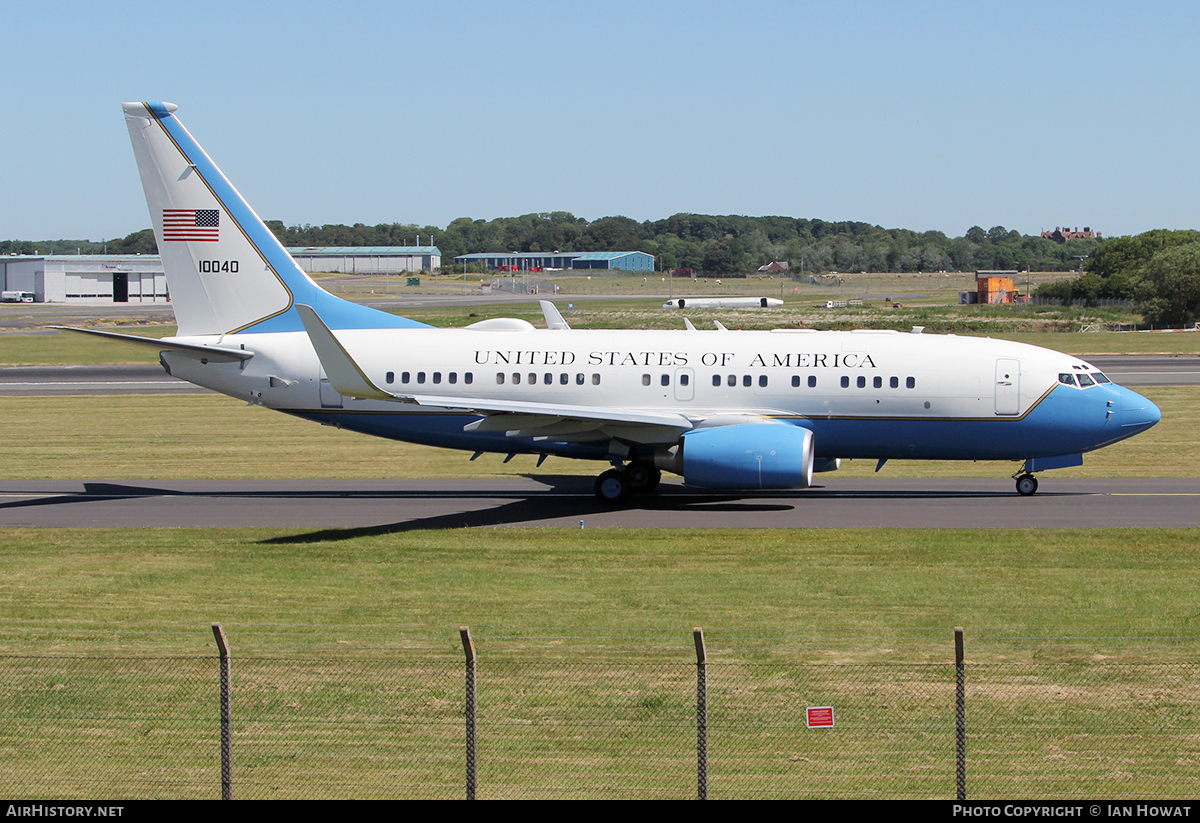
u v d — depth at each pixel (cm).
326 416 10550
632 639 5922
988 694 5134
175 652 5722
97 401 18138
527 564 7712
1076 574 7331
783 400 10075
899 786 4272
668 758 4506
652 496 10394
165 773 4388
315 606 6625
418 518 9375
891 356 10056
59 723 4853
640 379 10169
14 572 7500
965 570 7456
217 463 12638
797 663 5516
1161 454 13062
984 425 9925
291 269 10669
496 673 5388
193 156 10544
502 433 10394
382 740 4669
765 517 9306
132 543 8400
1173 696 5116
